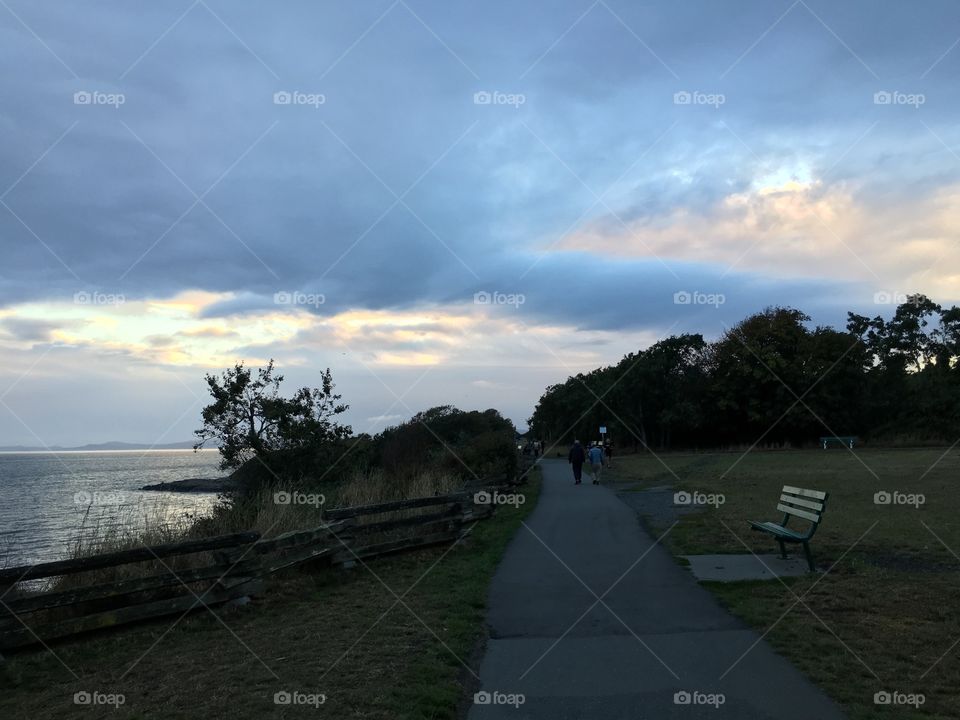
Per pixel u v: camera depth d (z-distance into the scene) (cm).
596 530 1378
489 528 1443
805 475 2634
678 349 7181
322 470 1552
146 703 517
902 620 681
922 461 3291
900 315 7650
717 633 668
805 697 507
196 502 1320
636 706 504
